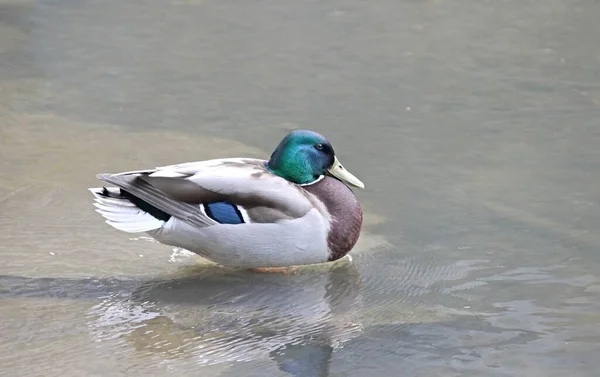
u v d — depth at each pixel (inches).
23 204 468.4
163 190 383.2
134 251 426.6
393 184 501.4
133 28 749.3
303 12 788.0
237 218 388.5
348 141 554.3
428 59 685.9
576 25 752.3
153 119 591.2
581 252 428.8
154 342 350.0
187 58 691.4
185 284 398.6
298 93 629.0
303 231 390.3
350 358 345.1
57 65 676.1
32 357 335.3
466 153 539.2
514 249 433.1
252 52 701.3
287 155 408.5
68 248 424.8
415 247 436.5
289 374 331.3
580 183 499.2
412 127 574.6
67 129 573.9
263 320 371.2
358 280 406.9
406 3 808.9
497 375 333.7
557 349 351.6
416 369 337.4
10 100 614.2
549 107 601.9
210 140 558.6
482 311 380.5
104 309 373.4
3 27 743.1
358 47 709.9
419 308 382.9
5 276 395.5
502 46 710.5
